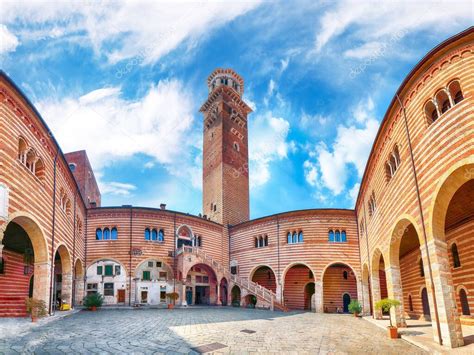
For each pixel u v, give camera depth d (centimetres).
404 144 1670
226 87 5644
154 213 4025
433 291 1381
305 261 3800
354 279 4053
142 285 3753
